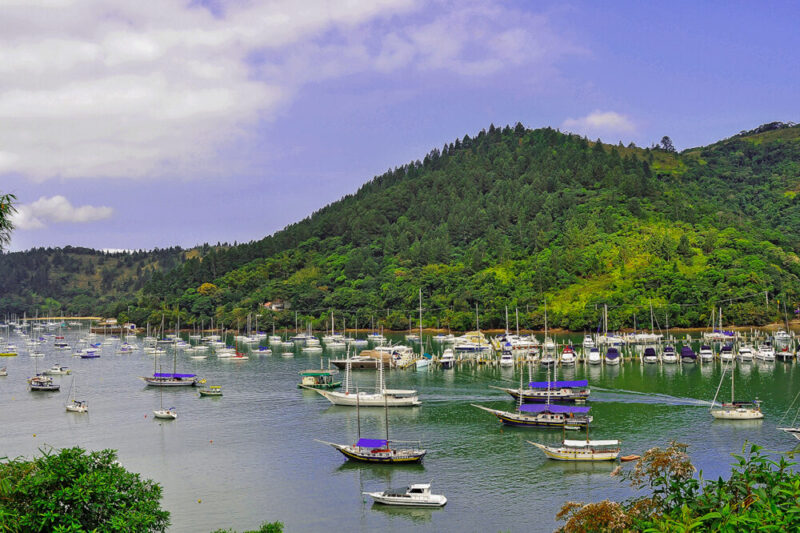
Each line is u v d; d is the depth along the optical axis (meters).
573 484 102.50
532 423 137.12
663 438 125.31
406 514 93.31
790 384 178.12
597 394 169.12
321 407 165.75
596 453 112.25
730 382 183.62
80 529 45.53
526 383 192.50
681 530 24.86
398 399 162.50
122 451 126.81
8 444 133.50
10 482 47.56
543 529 86.88
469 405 163.25
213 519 92.81
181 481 108.75
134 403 174.62
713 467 106.44
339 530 88.69
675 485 32.25
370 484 105.56
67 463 50.69
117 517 48.38
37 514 46.16
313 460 118.88
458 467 112.31
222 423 149.12
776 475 28.84
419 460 114.12
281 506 97.19
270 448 127.12
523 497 97.88
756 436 125.25
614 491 98.69
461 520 90.75
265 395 184.38
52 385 196.75
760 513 25.33
